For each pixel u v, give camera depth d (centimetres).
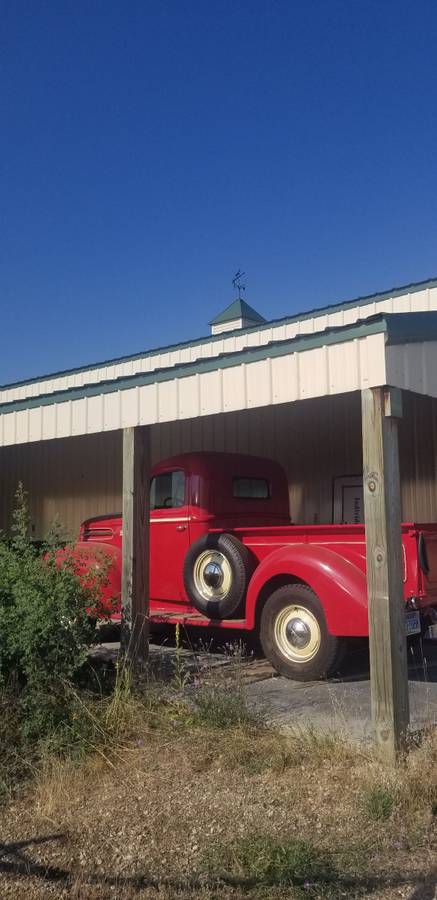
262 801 438
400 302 1109
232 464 884
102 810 440
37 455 1490
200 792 454
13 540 664
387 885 354
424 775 448
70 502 1422
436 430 1003
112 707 547
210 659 770
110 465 1362
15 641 550
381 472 512
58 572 598
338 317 1175
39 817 440
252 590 725
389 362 518
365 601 643
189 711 561
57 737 519
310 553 685
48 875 378
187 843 397
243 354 606
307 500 1127
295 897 345
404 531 656
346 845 387
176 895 354
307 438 1134
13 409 812
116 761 504
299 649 689
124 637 670
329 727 543
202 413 637
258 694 643
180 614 820
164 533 874
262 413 1184
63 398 760
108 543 924
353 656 808
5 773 491
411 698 634
